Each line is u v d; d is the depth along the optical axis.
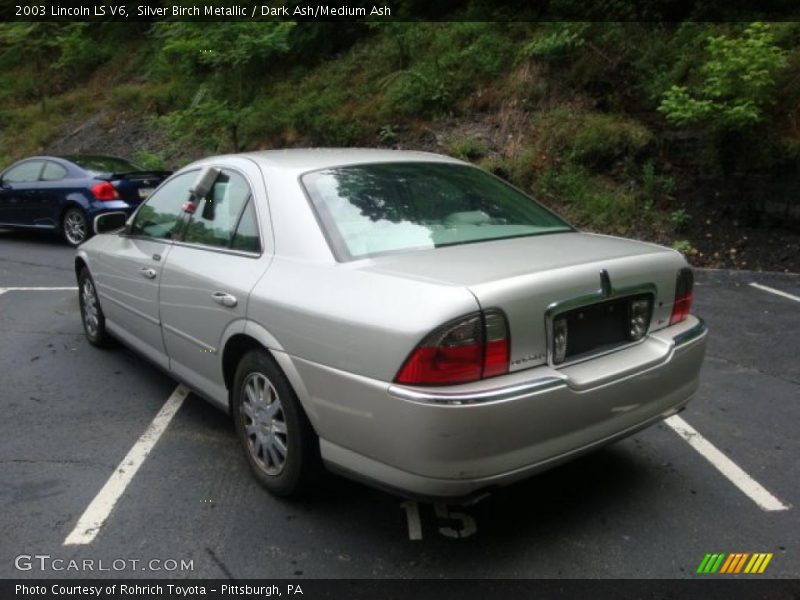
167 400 4.55
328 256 3.06
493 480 2.59
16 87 21.14
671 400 3.20
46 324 6.30
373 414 2.66
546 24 11.73
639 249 3.28
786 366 5.16
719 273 7.84
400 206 3.40
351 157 3.79
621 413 2.94
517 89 11.11
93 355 5.44
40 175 10.76
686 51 10.06
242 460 3.73
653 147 9.63
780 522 3.16
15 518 3.18
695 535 3.05
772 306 6.65
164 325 4.13
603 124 9.85
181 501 3.33
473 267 2.82
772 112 8.76
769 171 8.62
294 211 3.30
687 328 3.31
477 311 2.54
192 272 3.75
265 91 14.17
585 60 10.83
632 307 3.07
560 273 2.78
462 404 2.49
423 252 3.09
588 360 2.89
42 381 4.89
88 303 5.57
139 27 20.81
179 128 13.38
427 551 2.94
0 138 19.14
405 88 12.02
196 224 3.98
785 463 3.72
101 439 3.99
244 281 3.33
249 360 3.33
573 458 2.85
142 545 2.99
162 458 3.76
